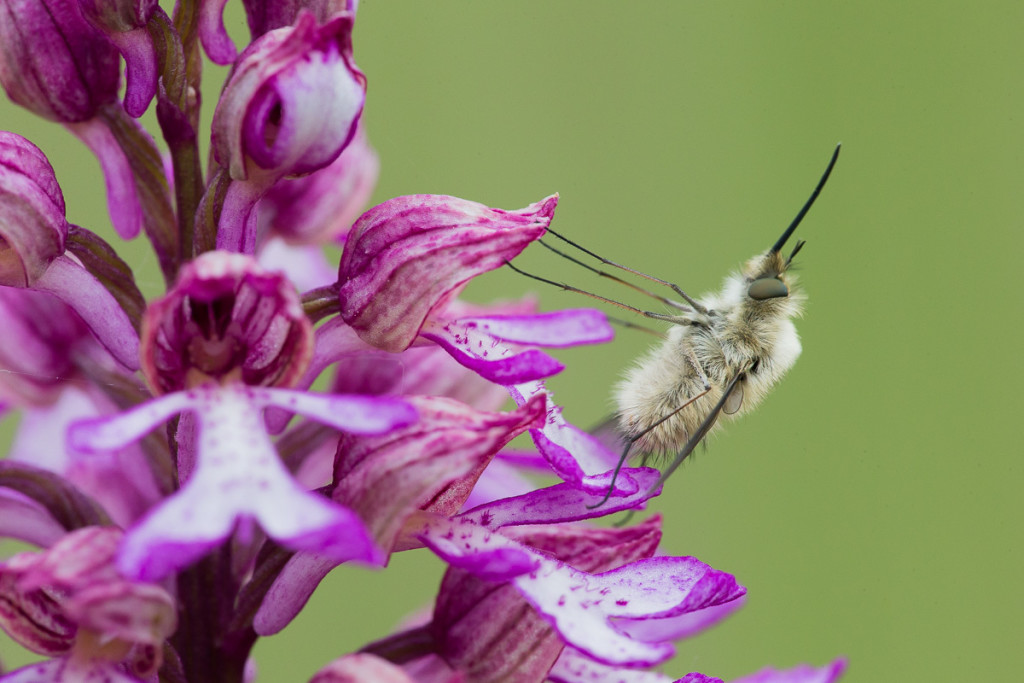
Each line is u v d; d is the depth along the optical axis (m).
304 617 0.23
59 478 0.17
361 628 0.23
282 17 0.17
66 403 0.19
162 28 0.17
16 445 0.19
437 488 0.17
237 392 0.16
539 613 0.16
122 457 0.18
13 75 0.17
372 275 0.17
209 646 0.17
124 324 0.17
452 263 0.17
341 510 0.15
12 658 0.20
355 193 0.19
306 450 0.18
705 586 0.17
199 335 0.16
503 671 0.17
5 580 0.16
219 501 0.16
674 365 0.20
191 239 0.17
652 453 0.20
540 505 0.17
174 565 0.15
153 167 0.18
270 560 0.17
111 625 0.16
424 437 0.16
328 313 0.17
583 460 0.17
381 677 0.16
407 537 0.17
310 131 0.17
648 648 0.16
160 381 0.16
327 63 0.16
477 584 0.17
